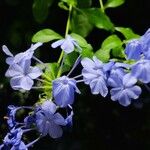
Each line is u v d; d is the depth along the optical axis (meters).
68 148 0.92
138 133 0.98
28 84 0.48
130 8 0.86
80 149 0.95
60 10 0.82
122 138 0.98
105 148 0.97
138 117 0.97
